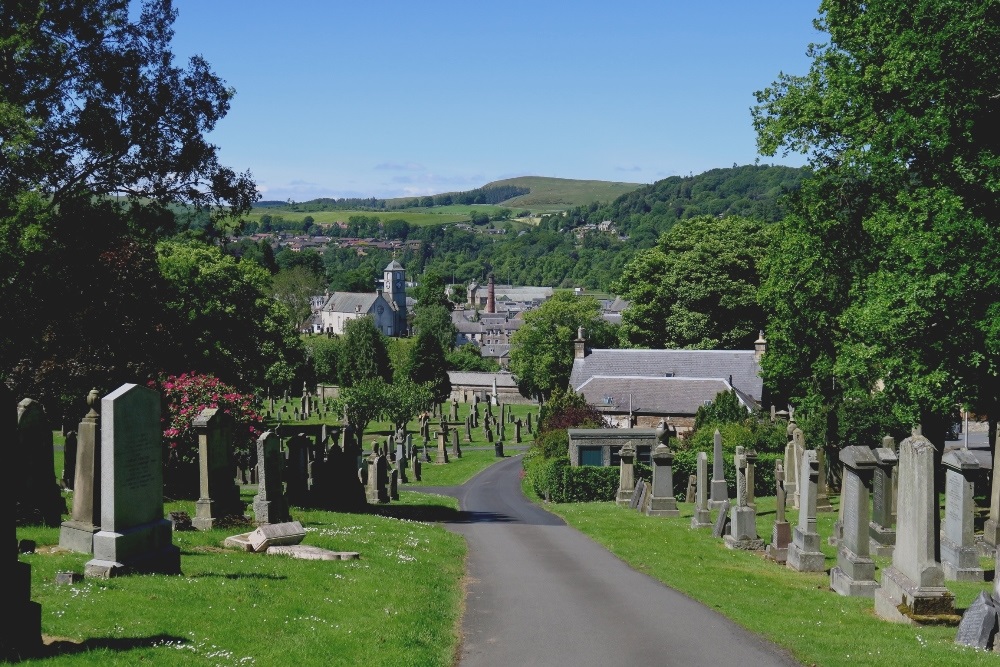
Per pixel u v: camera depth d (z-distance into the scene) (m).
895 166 32.19
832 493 42.47
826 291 39.31
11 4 30.48
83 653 11.92
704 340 85.06
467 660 14.55
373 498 41.00
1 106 28.28
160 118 34.59
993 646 15.33
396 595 17.86
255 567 18.83
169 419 31.75
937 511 17.55
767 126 39.97
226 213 37.84
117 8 33.94
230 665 12.38
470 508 41.53
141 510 17.45
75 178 33.44
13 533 11.74
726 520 29.73
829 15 36.34
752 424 51.59
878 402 42.19
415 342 116.69
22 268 31.66
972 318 26.95
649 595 19.53
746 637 15.98
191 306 61.78
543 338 114.56
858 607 19.06
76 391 36.53
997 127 28.28
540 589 20.06
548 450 56.47
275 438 26.19
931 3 28.47
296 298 157.25
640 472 46.25
